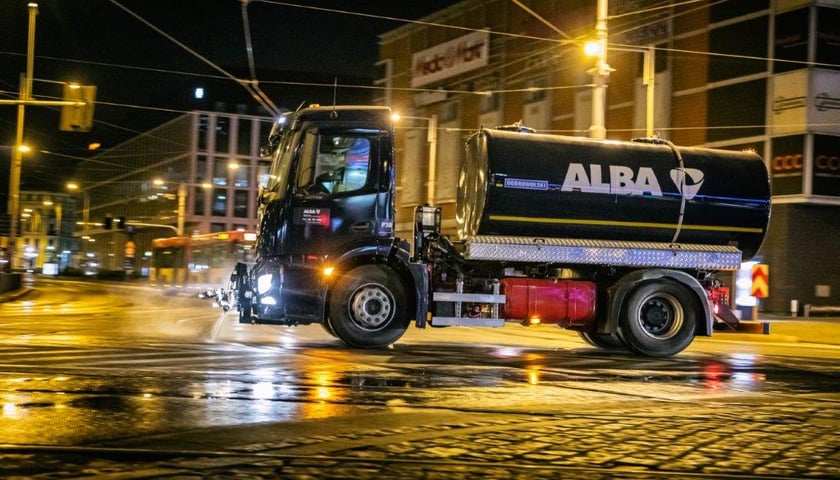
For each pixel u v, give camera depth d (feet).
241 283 46.34
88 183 467.52
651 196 47.39
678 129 133.08
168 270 169.99
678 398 29.78
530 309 47.14
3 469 17.75
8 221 155.22
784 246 123.54
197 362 36.14
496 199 45.68
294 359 38.47
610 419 24.97
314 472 18.13
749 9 123.85
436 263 47.34
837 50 118.21
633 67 139.95
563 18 153.38
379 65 206.59
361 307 45.29
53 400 25.55
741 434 23.21
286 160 45.34
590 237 47.29
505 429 23.04
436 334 68.28
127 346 43.01
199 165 313.12
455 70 180.34
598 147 47.78
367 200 45.24
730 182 48.67
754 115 123.24
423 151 188.75
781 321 109.40
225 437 21.33
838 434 23.48
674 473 18.89
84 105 88.74
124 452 19.40
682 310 47.39
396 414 24.97
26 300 136.26
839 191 119.65
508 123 166.50
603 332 47.67
